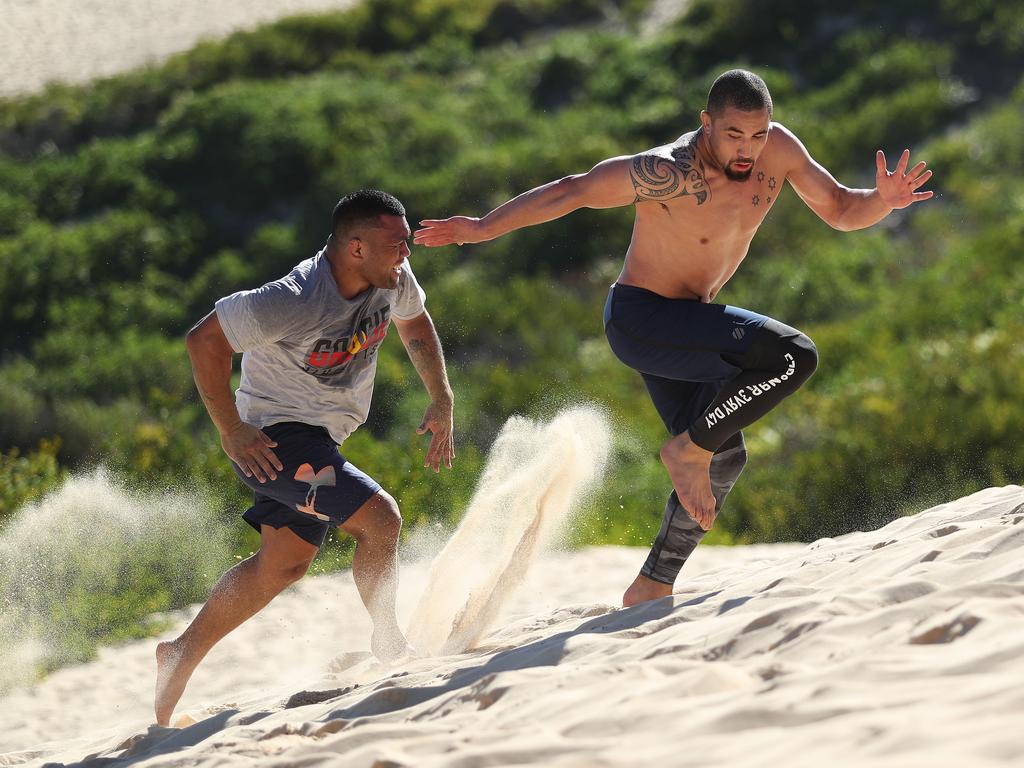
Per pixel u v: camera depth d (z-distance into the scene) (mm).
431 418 16828
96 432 53844
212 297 81188
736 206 14961
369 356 15469
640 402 56969
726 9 102625
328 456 15125
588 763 8000
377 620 15672
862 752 7105
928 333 58125
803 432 47344
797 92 93938
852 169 83312
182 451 43688
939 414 44719
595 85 100625
